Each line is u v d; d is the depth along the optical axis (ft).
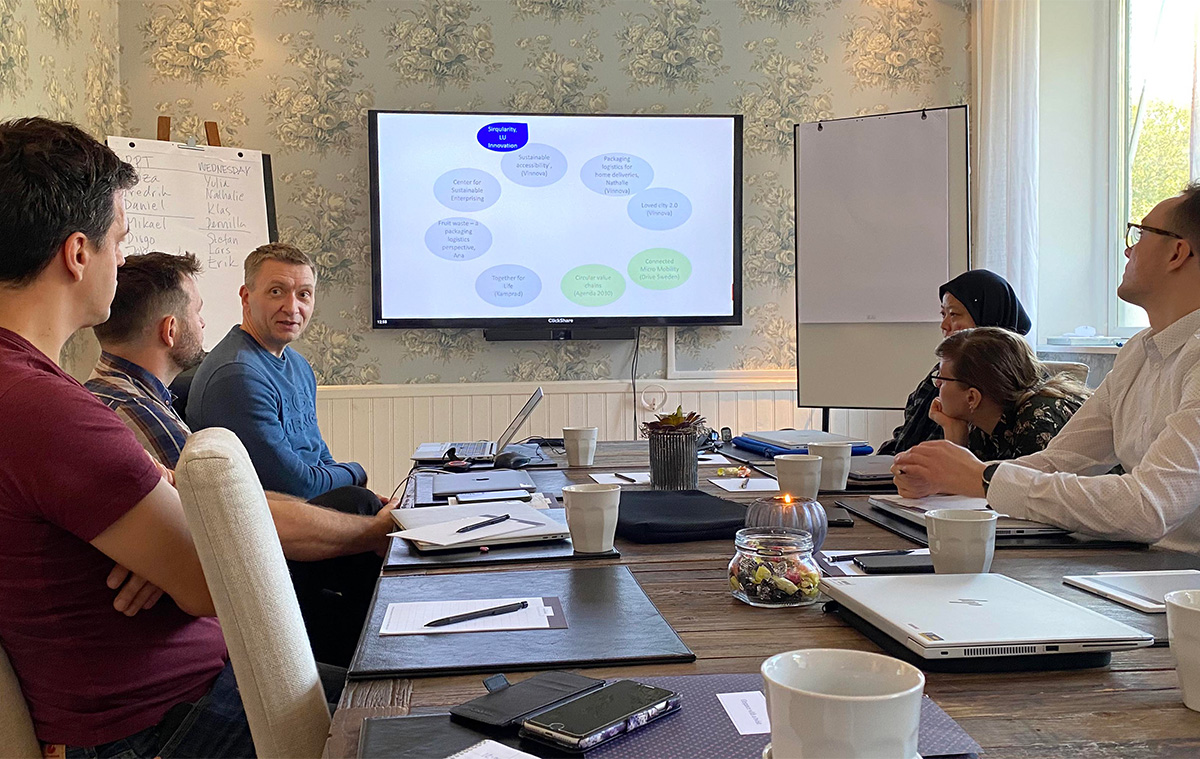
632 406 14.21
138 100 13.29
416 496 6.38
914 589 3.43
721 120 13.96
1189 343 5.17
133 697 3.73
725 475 7.07
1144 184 12.13
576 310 13.84
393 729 2.45
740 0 14.28
